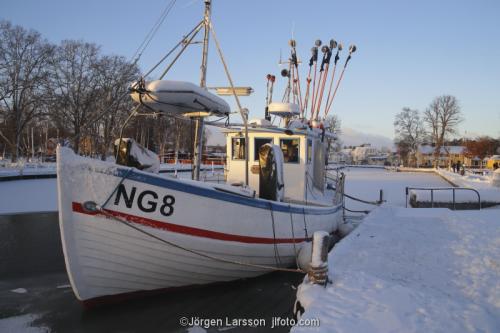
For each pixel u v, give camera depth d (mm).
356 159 102875
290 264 7996
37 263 9195
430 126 71250
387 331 3928
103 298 5980
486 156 73688
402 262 6855
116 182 5516
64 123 41906
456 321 4219
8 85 40406
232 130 10180
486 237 8773
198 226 6168
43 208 16938
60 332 5621
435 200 15031
